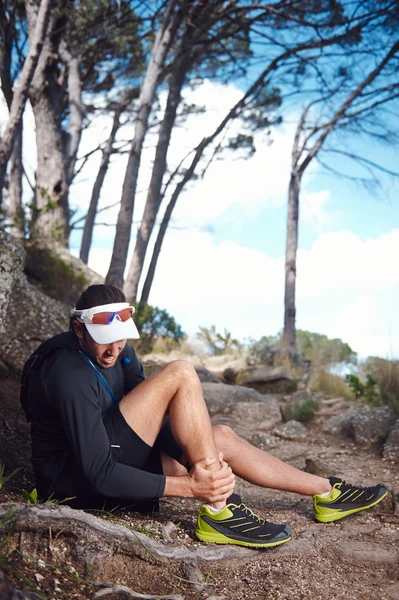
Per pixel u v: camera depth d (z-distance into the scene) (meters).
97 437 2.36
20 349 5.80
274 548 2.56
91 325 2.41
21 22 14.37
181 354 12.63
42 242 12.31
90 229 19.16
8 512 2.09
